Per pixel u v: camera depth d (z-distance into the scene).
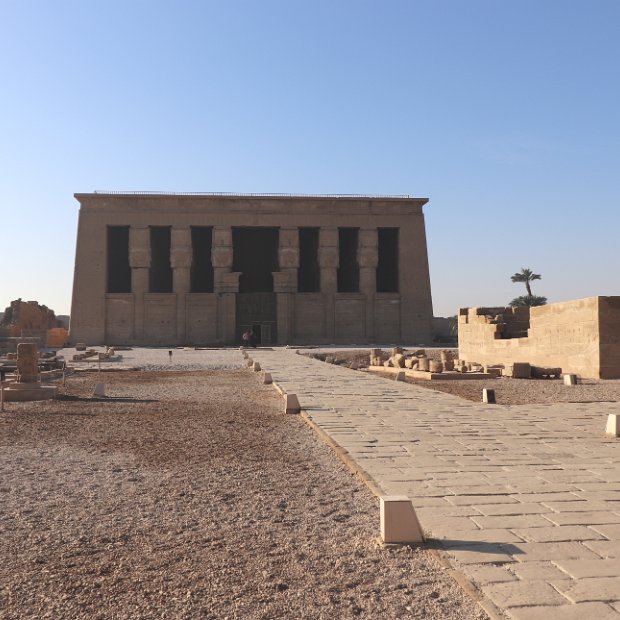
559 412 13.81
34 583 4.76
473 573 4.78
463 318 34.47
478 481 7.61
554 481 7.60
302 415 13.55
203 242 77.50
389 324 71.19
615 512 6.32
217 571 4.97
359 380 22.16
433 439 10.45
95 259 69.38
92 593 4.58
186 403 16.14
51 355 38.94
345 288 77.88
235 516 6.42
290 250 70.44
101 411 14.55
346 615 4.20
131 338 69.06
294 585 4.68
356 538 5.69
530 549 5.27
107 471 8.42
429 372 27.08
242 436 11.09
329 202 71.31
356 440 10.34
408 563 5.05
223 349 57.72
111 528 6.07
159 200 70.00
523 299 76.25
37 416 13.69
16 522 6.26
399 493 7.08
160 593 4.57
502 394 18.77
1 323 70.50
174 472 8.35
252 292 73.69
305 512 6.54
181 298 69.69
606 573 4.74
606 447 9.77
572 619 4.00
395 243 74.31
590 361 24.02
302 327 70.62
